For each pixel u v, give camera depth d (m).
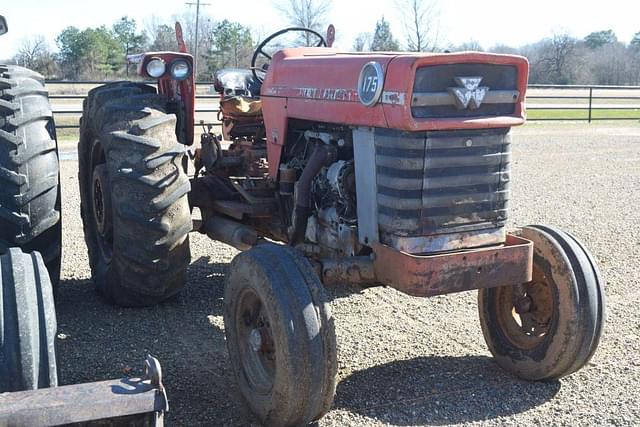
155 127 4.75
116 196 4.70
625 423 3.90
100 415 2.38
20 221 4.74
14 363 2.66
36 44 42.34
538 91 40.94
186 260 4.95
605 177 12.38
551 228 4.31
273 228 5.21
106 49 46.22
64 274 6.28
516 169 13.21
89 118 5.35
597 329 4.11
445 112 3.64
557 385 4.33
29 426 2.31
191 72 5.30
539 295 4.34
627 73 56.34
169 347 4.78
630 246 7.63
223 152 5.66
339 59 4.16
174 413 3.92
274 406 3.62
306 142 4.61
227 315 4.07
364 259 3.91
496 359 4.56
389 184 3.72
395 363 4.63
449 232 3.78
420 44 30.62
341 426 3.81
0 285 2.84
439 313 5.57
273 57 4.86
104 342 4.81
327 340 3.52
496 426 3.85
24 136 4.79
